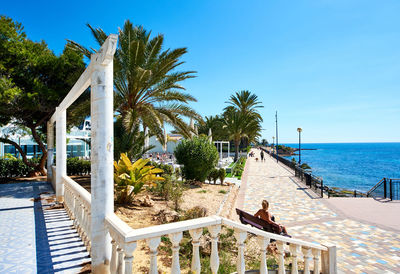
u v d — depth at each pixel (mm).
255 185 15031
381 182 12102
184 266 3602
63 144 7500
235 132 35438
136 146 12086
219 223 2559
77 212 4855
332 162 58844
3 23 11922
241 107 37188
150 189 9695
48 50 14750
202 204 8750
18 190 9891
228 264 3750
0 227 5090
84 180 12742
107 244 2850
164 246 4230
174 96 12820
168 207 7527
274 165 28469
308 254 3375
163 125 12836
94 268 2781
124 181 7211
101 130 2820
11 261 3500
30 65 12680
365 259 5359
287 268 4234
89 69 3232
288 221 8062
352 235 6805
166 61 11930
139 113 12734
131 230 2219
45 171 15297
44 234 4664
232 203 10062
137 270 3213
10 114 12742
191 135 13562
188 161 12883
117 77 11852
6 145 21969
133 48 10891
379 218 8336
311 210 9383
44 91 12234
